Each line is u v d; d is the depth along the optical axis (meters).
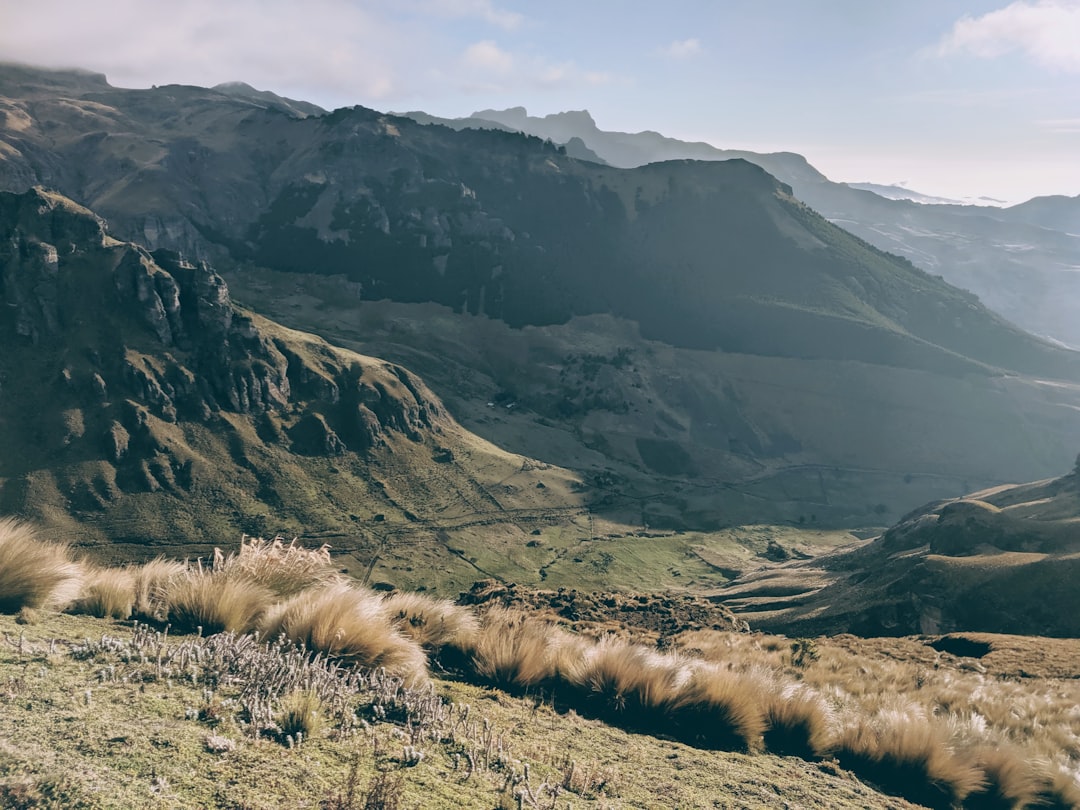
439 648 9.62
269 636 7.53
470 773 5.18
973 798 8.20
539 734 6.77
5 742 4.03
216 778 4.13
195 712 5.01
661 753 7.06
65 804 3.49
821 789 7.00
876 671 19.39
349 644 7.44
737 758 7.53
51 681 5.14
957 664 27.41
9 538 7.93
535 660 9.13
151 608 8.40
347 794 4.28
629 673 8.62
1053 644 32.59
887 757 8.29
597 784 5.62
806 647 20.84
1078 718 14.70
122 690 5.20
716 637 24.62
